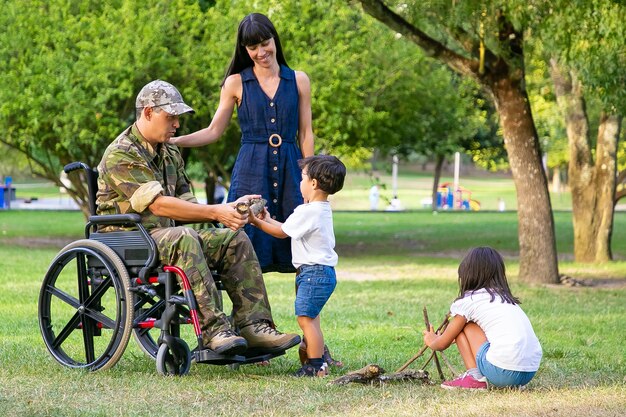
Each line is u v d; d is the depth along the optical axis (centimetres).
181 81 2350
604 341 1021
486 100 3484
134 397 662
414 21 1625
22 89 2261
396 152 3281
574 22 1513
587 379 761
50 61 2244
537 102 2755
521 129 1755
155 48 2239
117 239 769
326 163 769
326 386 706
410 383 722
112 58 2214
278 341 762
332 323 1149
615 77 1627
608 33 1528
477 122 3381
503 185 8894
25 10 2342
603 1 1483
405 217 4562
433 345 718
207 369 792
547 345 980
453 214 4834
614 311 1333
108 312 1230
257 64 827
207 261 781
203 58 2312
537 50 1770
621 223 4138
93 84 2216
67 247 782
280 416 606
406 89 2584
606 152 2259
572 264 2228
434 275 1945
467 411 614
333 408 630
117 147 775
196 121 2478
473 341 705
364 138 2550
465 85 2958
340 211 5072
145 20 2289
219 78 2273
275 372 788
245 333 771
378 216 4650
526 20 1511
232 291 782
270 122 824
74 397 661
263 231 791
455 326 707
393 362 846
